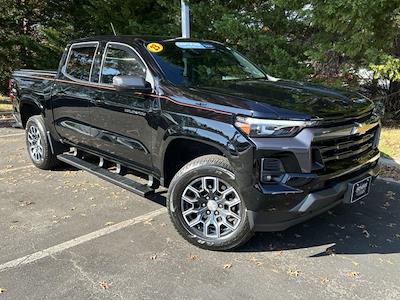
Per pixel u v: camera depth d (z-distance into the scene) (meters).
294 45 9.12
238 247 3.72
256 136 3.26
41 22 14.10
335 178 3.50
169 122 3.81
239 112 3.35
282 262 3.55
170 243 3.86
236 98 3.52
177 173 3.80
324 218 4.44
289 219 3.39
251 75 4.80
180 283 3.22
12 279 3.25
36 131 6.02
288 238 3.98
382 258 3.63
